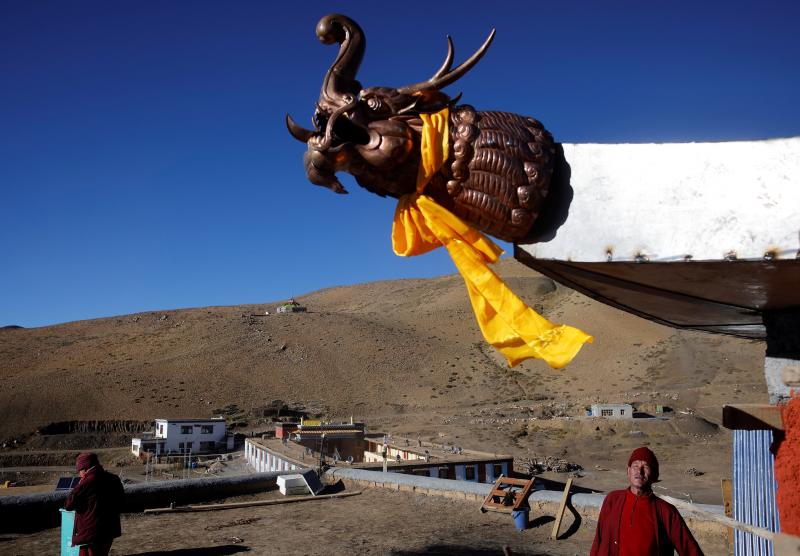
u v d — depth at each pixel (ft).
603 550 13.10
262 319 426.51
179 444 205.87
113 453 213.66
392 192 13.34
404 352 370.12
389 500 44.19
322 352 359.87
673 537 12.62
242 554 31.37
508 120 12.56
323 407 288.10
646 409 228.02
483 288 12.15
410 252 13.30
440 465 79.46
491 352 376.89
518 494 37.24
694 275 11.94
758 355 289.33
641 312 17.61
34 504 37.42
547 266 13.12
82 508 22.61
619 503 13.17
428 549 31.73
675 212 11.34
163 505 43.37
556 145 12.70
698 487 128.06
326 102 12.91
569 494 36.22
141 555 31.30
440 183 12.48
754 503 16.60
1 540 34.19
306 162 13.01
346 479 51.52
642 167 11.78
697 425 197.06
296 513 41.16
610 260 11.78
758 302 13.53
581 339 11.04
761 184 10.68
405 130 12.42
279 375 326.44
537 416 240.32
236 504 43.16
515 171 12.09
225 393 299.79
